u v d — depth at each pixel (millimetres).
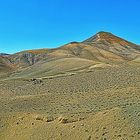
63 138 37875
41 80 89750
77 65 142000
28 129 43312
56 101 55500
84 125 38219
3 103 61250
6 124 47031
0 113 52000
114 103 44062
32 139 40719
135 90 50188
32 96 64375
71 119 40906
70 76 86312
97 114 39844
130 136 31906
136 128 32938
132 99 44312
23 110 52062
